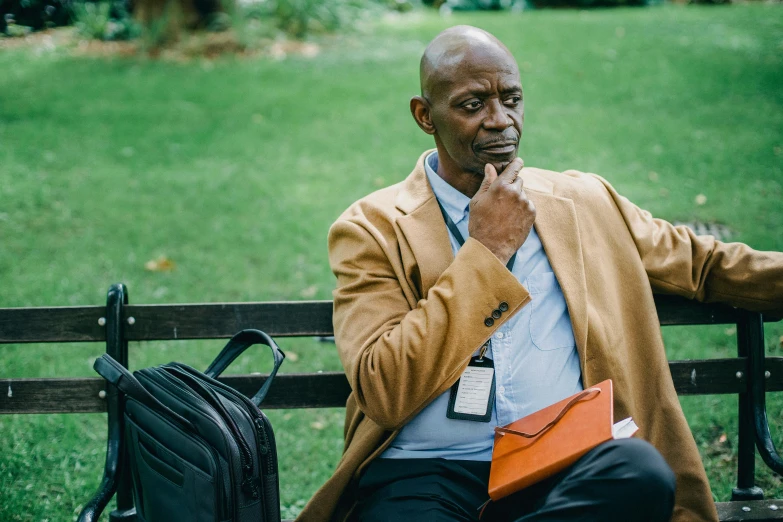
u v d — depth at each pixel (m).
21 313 2.37
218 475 1.75
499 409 2.03
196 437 1.80
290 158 6.93
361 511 2.06
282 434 3.44
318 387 2.41
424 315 1.95
